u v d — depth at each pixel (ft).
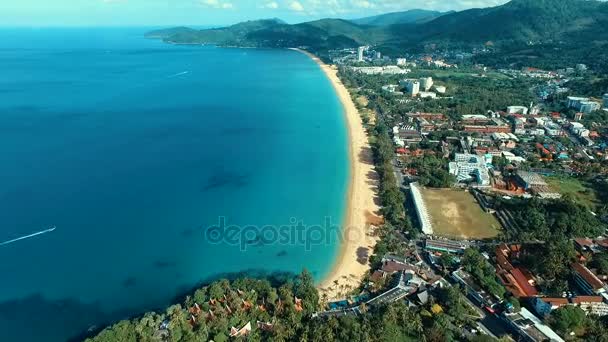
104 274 467.93
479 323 383.65
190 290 447.42
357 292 435.53
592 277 417.49
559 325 367.04
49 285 447.83
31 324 397.60
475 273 437.17
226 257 503.20
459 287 428.56
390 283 438.81
